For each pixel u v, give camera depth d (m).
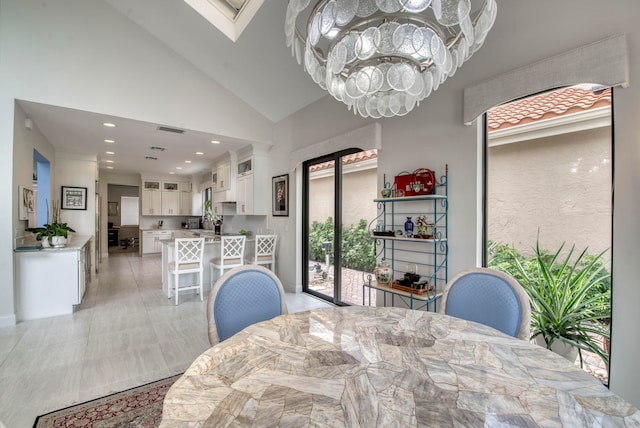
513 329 1.45
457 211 2.29
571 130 1.92
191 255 3.76
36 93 2.90
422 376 0.95
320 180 3.97
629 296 1.51
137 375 2.03
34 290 3.08
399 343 1.20
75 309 3.43
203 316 3.22
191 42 3.56
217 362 1.04
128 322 3.03
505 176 2.19
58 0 3.03
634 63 1.48
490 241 2.26
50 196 4.66
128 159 6.07
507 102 1.99
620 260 1.53
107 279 5.02
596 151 1.82
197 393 0.85
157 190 8.15
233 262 4.16
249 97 4.29
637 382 1.48
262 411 0.77
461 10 1.23
